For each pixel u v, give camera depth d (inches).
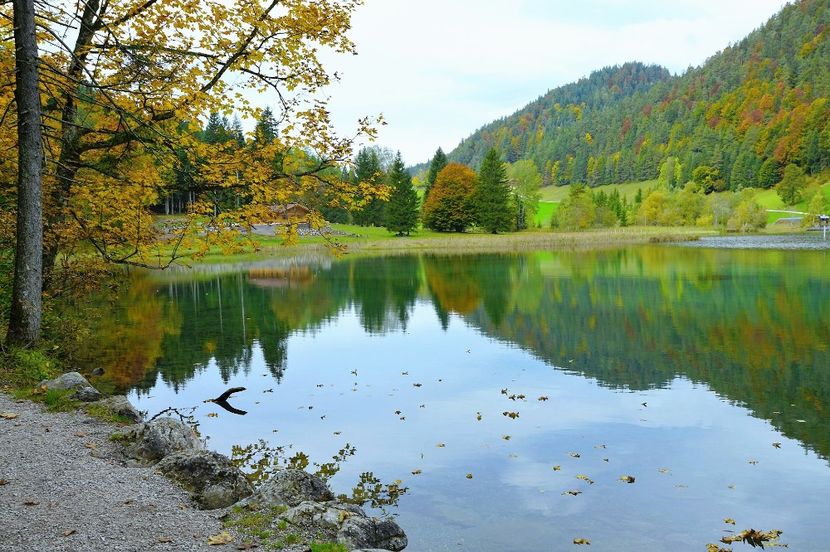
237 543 249.8
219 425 556.7
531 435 534.6
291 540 255.8
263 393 668.7
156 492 295.9
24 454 335.9
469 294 1523.1
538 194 4830.2
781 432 544.4
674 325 1061.1
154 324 1110.4
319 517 281.7
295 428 549.3
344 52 567.2
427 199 4569.4
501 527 361.7
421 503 395.5
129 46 490.9
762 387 689.6
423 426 557.6
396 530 314.7
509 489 419.2
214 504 294.8
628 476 445.4
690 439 526.6
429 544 338.6
